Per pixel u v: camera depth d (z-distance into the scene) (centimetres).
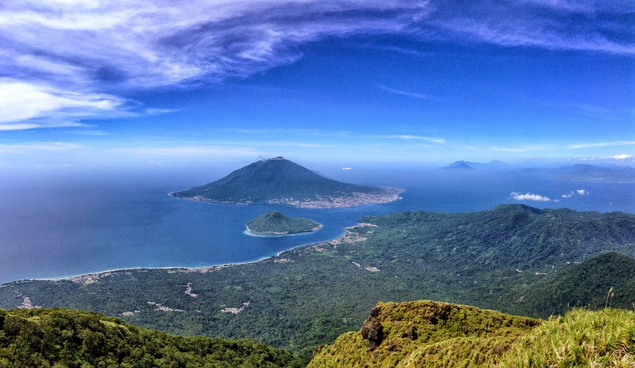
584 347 1212
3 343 3747
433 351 3462
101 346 4619
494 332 4516
